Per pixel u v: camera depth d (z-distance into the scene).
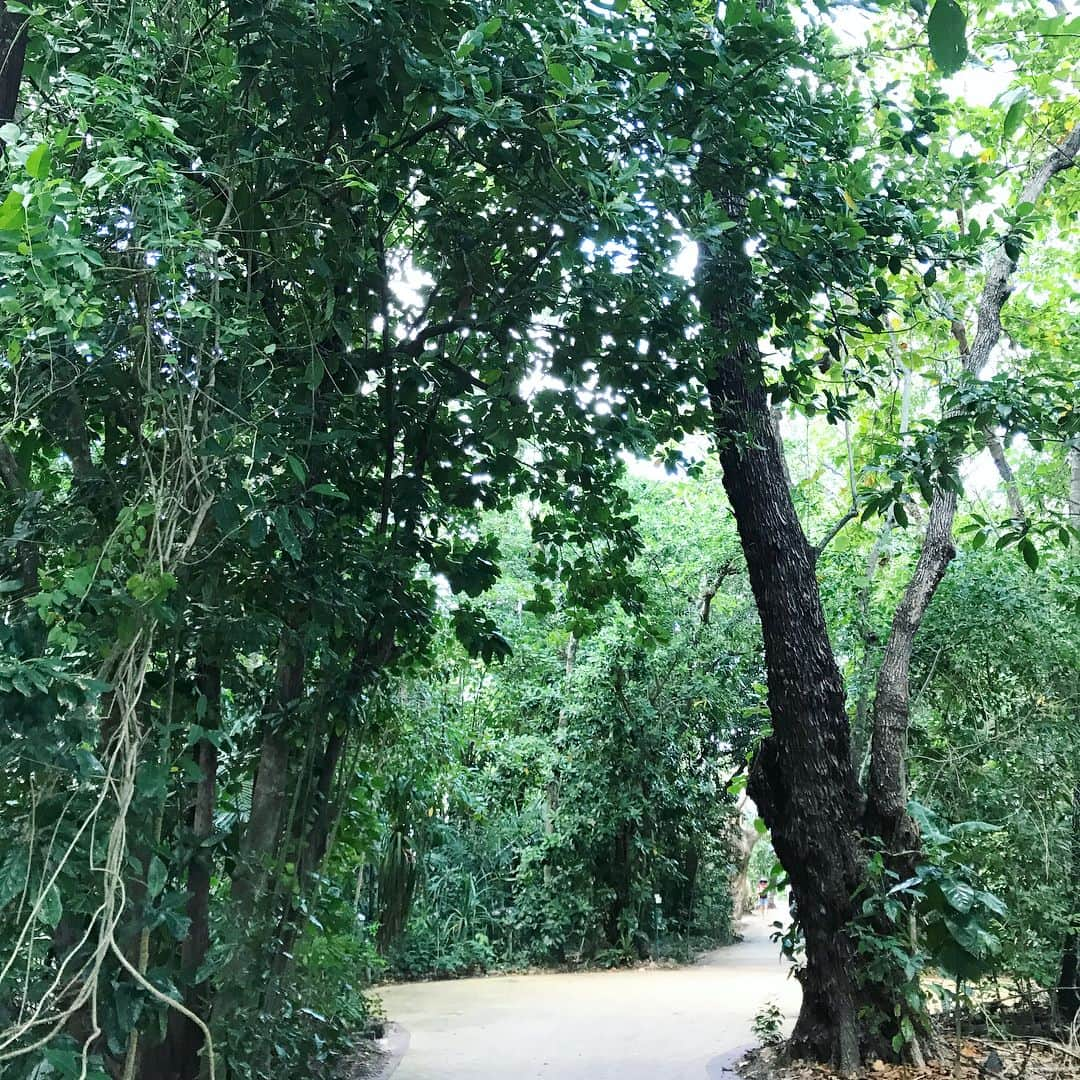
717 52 4.75
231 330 3.60
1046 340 9.85
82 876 3.24
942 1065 6.27
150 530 3.67
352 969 6.46
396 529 5.95
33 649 2.99
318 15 4.03
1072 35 2.00
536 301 5.50
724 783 15.16
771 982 11.88
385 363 5.52
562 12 4.46
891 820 6.70
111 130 3.35
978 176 6.61
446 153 5.44
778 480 7.38
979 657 8.32
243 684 5.32
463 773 13.02
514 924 13.99
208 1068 4.34
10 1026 2.78
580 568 7.28
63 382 3.73
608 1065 7.34
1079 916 7.21
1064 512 10.16
